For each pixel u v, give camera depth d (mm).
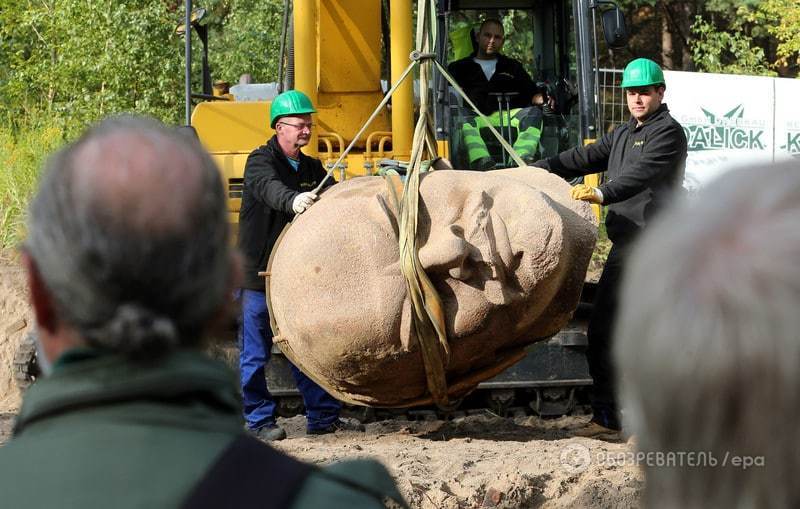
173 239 1667
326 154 9750
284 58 10609
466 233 5941
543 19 10961
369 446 7332
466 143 9945
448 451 6934
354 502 1610
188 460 1588
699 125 15586
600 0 9906
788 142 15789
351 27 9797
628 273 1518
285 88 10234
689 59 28062
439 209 6016
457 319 5973
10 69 22562
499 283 5922
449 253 5770
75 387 1643
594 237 6430
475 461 6496
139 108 19281
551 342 8922
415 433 8516
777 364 1338
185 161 1734
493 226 5945
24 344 10023
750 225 1406
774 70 26609
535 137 9992
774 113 15766
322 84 9836
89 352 1674
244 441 1639
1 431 8656
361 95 9867
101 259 1633
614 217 7762
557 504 5781
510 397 8961
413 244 5910
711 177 1537
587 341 8672
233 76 21094
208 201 1727
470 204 5988
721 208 1438
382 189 6305
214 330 1807
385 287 5965
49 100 20375
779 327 1342
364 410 9094
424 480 6039
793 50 22750
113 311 1646
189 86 10219
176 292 1674
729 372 1357
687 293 1405
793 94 15812
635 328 1454
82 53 19719
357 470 1681
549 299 6094
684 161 7812
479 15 10812
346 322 5973
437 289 6004
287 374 8750
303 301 6070
